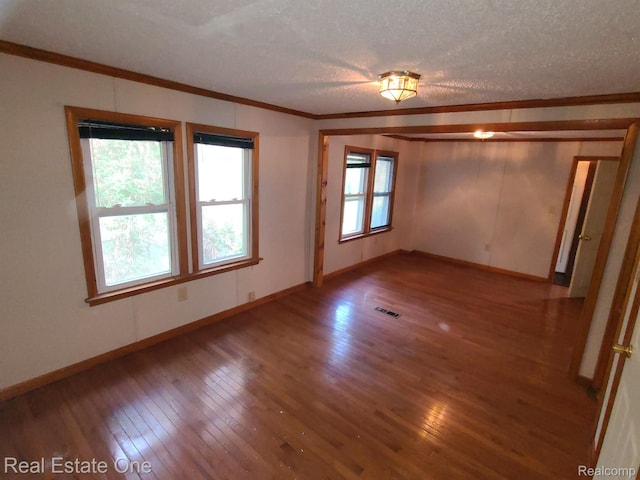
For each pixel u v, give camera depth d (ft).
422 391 8.57
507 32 5.00
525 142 17.47
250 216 12.31
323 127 13.89
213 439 6.81
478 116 10.06
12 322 7.52
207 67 7.63
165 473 6.03
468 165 19.53
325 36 5.49
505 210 18.48
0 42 6.44
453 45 5.59
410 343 10.91
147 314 9.92
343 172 16.24
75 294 8.38
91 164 8.27
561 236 16.97
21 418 7.13
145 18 5.09
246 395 8.13
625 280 8.07
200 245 10.98
